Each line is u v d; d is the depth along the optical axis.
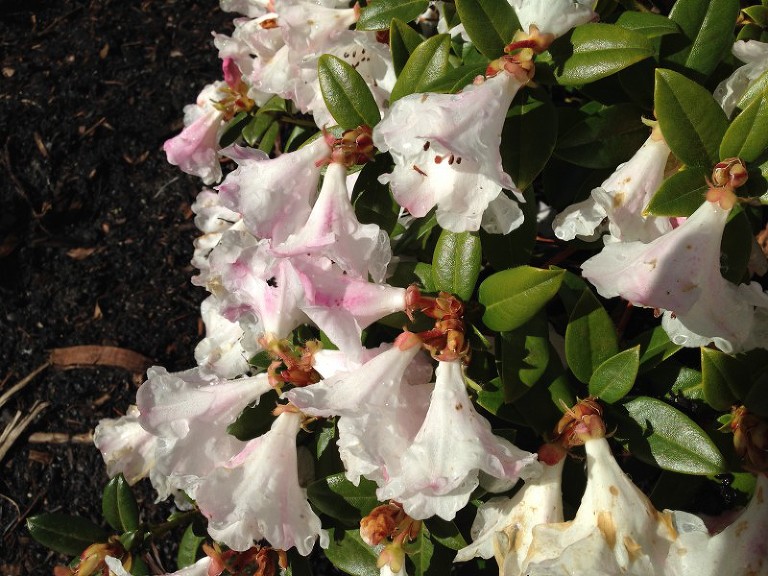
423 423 0.29
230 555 0.35
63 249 0.61
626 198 0.31
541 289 0.30
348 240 0.31
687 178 0.30
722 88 0.33
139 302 0.60
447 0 0.41
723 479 0.34
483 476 0.31
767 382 0.30
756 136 0.29
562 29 0.31
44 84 0.66
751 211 0.35
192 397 0.32
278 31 0.41
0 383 0.58
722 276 0.31
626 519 0.28
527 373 0.31
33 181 0.63
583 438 0.30
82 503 0.55
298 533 0.31
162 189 0.62
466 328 0.31
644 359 0.34
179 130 0.64
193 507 0.40
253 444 0.32
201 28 0.66
